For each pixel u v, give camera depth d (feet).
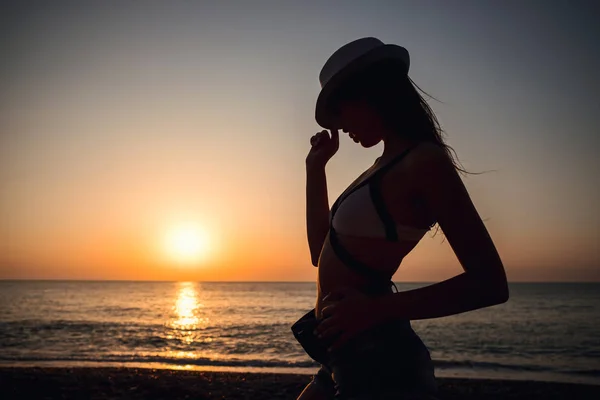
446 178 4.26
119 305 221.05
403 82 4.95
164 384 44.62
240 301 259.80
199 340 97.04
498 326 127.44
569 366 67.51
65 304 224.33
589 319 148.25
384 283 4.69
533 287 502.38
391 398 4.40
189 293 360.07
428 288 4.15
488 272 4.01
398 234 4.50
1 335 102.58
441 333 111.65
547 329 120.88
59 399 37.86
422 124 4.85
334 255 4.80
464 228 4.15
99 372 51.34
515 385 48.62
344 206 4.73
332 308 4.37
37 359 69.15
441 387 47.39
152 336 102.42
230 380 48.19
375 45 4.98
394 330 4.60
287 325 130.41
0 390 40.83
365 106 4.97
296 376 51.67
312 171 6.36
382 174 4.57
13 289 427.33
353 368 4.54
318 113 5.31
